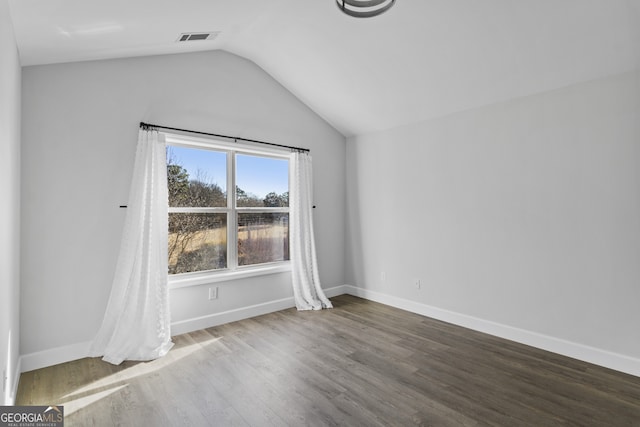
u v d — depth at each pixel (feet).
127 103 10.19
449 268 12.42
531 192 10.25
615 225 8.74
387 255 14.65
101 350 9.46
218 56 12.21
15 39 6.89
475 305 11.68
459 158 12.04
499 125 10.93
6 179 6.04
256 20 10.46
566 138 9.52
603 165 8.91
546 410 7.03
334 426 6.52
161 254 10.36
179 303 11.33
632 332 8.52
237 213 13.08
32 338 8.71
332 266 16.06
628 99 8.50
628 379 8.25
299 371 8.72
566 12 7.72
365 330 11.66
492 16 8.38
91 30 7.48
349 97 13.43
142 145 10.19
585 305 9.25
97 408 7.09
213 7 8.20
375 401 7.36
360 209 15.79
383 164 14.73
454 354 9.73
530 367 8.91
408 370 8.77
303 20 10.23
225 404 7.25
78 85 9.39
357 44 10.62
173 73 11.14
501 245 10.96
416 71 10.98
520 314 10.55
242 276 12.76
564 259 9.62
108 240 9.80
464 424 6.57
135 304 9.80
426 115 12.80
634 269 8.48
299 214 14.15
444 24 8.99
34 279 8.73
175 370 8.77
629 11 7.29
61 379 8.24
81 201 9.40
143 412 6.96
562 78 9.33
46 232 8.90
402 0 8.55
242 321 12.56
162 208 10.50
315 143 15.29
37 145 8.78
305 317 13.04
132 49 9.54
